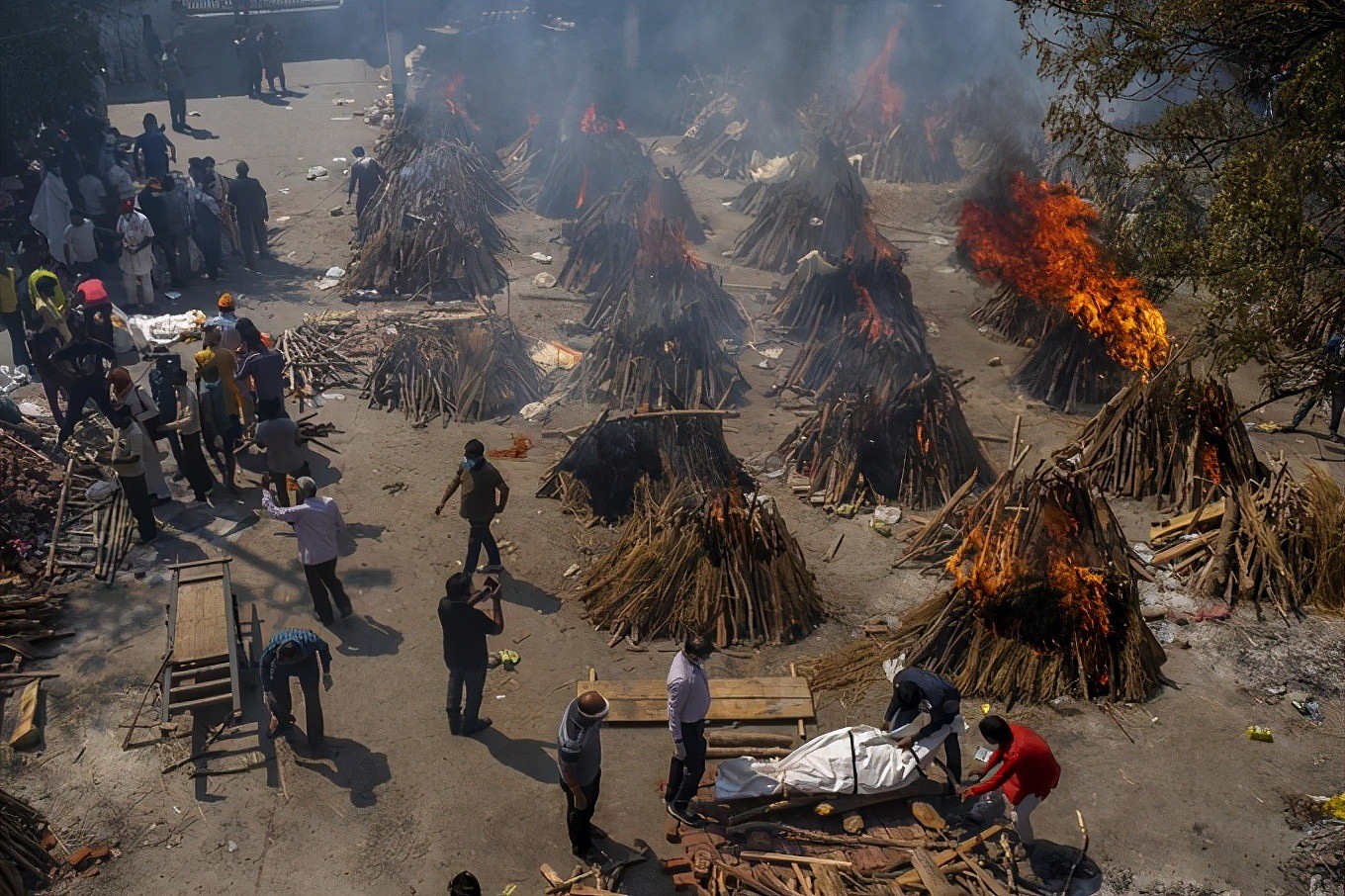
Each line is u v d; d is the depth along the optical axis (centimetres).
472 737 917
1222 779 880
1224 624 1059
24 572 1095
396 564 1144
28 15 2023
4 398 1357
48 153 2053
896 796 848
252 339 1277
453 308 1772
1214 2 1186
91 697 944
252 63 2959
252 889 771
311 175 2409
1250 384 1590
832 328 1656
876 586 1124
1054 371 1520
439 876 787
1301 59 1246
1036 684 966
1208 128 1325
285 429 1172
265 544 1171
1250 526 1122
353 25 3553
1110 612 984
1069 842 821
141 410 1166
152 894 764
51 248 1798
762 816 839
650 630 1048
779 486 1301
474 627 866
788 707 941
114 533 1162
